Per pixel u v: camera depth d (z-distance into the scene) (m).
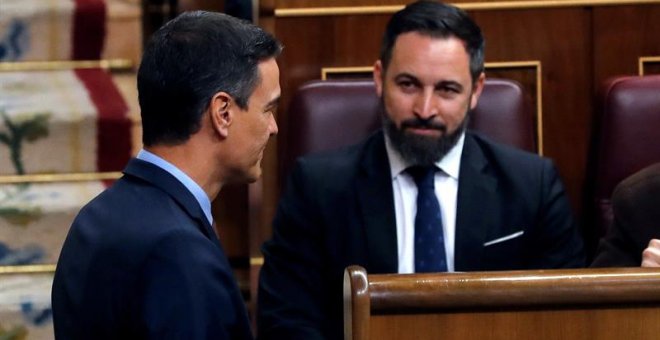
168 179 4.70
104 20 9.44
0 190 8.80
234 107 4.75
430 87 6.80
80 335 4.57
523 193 6.97
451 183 6.98
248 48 4.77
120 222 4.58
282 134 8.41
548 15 8.46
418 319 4.26
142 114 4.81
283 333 6.78
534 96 8.52
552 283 4.27
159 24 10.23
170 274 4.38
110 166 9.02
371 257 6.82
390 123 6.91
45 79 9.31
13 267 8.59
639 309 4.33
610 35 8.48
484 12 8.48
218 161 4.81
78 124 8.91
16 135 8.87
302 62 8.47
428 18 6.85
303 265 6.93
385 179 6.95
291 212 7.00
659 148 7.71
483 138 7.20
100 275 4.51
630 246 6.59
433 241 6.83
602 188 7.81
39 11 9.35
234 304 4.53
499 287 4.25
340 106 7.75
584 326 4.33
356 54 8.46
